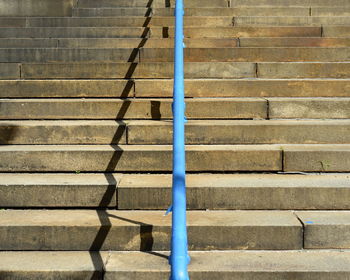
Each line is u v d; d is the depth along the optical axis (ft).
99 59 21.26
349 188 13.20
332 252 12.02
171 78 19.51
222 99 17.58
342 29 23.03
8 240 12.16
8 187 13.44
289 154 14.69
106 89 18.43
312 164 14.67
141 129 15.93
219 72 19.49
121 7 26.27
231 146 15.44
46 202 13.44
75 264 11.38
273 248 12.12
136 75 19.53
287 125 15.83
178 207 9.62
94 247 12.13
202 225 12.09
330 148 15.03
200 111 17.12
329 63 19.36
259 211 13.19
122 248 12.12
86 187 13.39
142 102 17.20
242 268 11.09
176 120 12.05
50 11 25.64
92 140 16.01
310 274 10.93
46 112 17.29
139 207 13.34
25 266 11.29
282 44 22.13
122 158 14.80
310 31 23.08
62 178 14.16
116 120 17.15
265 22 24.17
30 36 24.08
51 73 19.65
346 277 10.94
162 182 13.75
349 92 18.16
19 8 25.77
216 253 11.96
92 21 24.72
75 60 21.33
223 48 20.58
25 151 14.82
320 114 17.15
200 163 14.78
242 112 17.11
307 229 12.09
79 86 18.40
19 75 19.71
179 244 8.91
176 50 15.10
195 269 11.03
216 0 26.02
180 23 17.04
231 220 12.44
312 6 25.66
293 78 19.44
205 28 23.12
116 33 23.80
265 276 10.94
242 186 13.29
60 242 12.14
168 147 15.38
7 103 17.26
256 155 14.74
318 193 13.23
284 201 13.25
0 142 15.99
